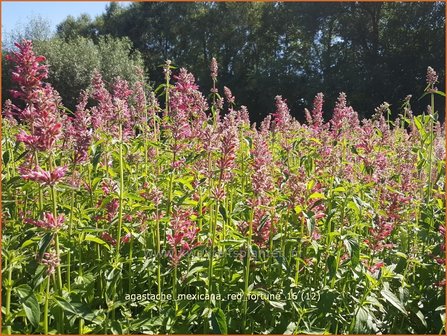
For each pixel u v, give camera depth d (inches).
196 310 181.6
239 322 187.0
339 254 185.6
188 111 254.4
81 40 1638.8
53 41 1614.2
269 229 198.8
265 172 181.2
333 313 187.2
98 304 193.8
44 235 153.2
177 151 214.8
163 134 301.6
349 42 1872.5
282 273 198.5
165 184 221.5
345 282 194.4
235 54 2155.5
